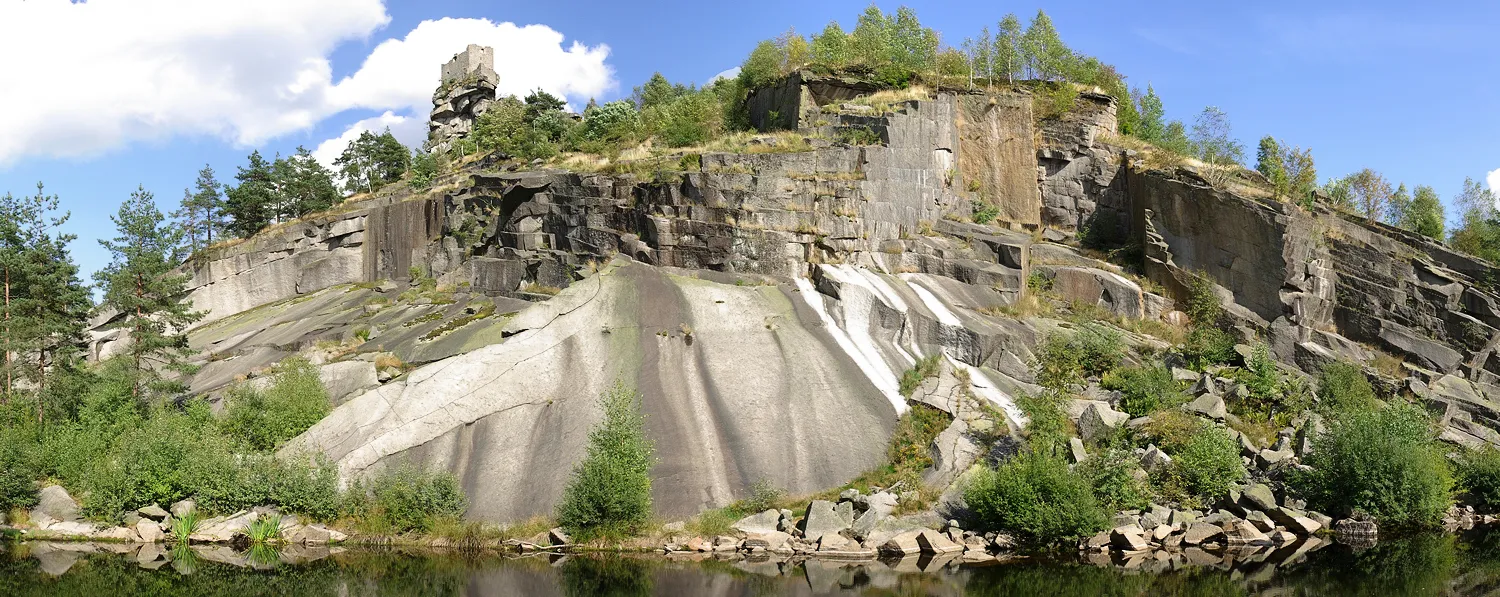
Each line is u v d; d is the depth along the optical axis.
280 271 57.44
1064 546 31.08
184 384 43.16
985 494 30.98
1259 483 34.09
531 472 33.81
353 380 38.66
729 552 30.53
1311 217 49.25
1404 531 33.97
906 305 43.19
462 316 44.47
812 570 28.52
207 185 69.62
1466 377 45.50
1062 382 38.12
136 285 41.66
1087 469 31.97
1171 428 34.56
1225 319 47.75
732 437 35.12
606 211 48.38
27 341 39.75
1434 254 48.78
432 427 34.97
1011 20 61.94
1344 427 34.50
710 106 64.31
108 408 39.31
